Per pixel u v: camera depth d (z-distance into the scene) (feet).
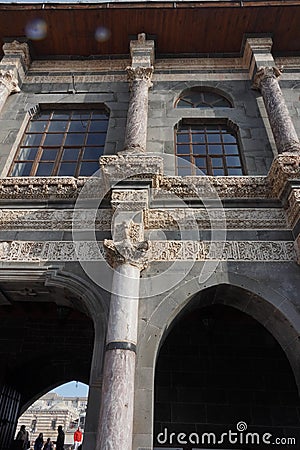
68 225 25.70
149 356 20.18
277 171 25.68
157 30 37.06
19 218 26.09
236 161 31.30
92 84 36.94
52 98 35.83
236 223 25.57
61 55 39.17
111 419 17.01
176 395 31.76
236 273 23.45
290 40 37.76
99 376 19.53
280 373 33.19
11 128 33.22
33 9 35.53
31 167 31.32
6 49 37.50
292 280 23.25
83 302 23.45
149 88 35.68
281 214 25.84
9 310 33.68
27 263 24.23
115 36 37.63
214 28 36.70
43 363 39.63
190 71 37.47
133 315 20.52
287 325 22.30
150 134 32.07
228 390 32.19
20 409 41.63
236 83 36.42
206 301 24.50
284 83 36.29
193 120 33.86
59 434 54.34
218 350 34.35
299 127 32.37
